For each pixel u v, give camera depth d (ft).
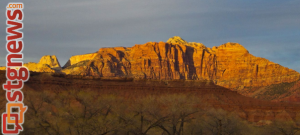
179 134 367.25
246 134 395.55
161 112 379.35
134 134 348.38
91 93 455.63
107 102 372.99
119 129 334.03
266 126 442.91
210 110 406.41
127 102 441.68
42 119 334.03
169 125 384.27
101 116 344.69
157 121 354.13
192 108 390.01
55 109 384.06
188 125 390.01
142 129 360.69
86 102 364.38
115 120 340.39
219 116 392.06
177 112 368.48
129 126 344.69
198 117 391.86
